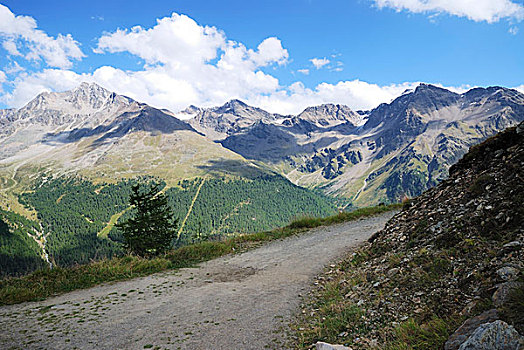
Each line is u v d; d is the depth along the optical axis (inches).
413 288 262.2
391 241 418.0
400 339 198.2
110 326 278.8
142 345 238.2
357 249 522.0
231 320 284.7
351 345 213.9
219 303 335.6
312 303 321.7
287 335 249.3
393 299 260.4
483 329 151.8
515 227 263.9
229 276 462.0
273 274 454.6
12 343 246.8
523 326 153.3
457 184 432.5
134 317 301.0
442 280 251.0
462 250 276.7
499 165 375.9
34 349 235.6
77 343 244.7
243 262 550.6
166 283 436.5
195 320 287.7
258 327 267.0
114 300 363.3
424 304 232.4
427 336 189.9
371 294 290.4
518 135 408.2
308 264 489.4
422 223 392.8
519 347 136.9
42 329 275.9
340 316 265.6
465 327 174.2
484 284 212.1
